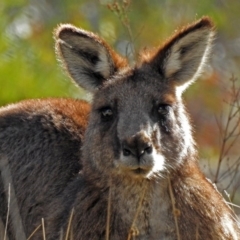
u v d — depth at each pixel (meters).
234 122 46.03
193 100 48.94
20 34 45.75
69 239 25.20
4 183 28.45
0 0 45.62
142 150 23.95
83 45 26.38
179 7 49.28
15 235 27.88
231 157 42.50
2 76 42.47
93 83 26.50
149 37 47.59
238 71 51.31
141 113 24.78
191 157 25.64
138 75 25.70
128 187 25.03
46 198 27.84
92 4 49.12
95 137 25.31
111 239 25.14
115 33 46.53
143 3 48.94
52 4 49.22
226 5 53.09
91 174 25.44
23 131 29.02
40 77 43.06
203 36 26.12
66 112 29.23
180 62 26.12
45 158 28.47
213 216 25.22
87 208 25.31
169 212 25.17
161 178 24.98
